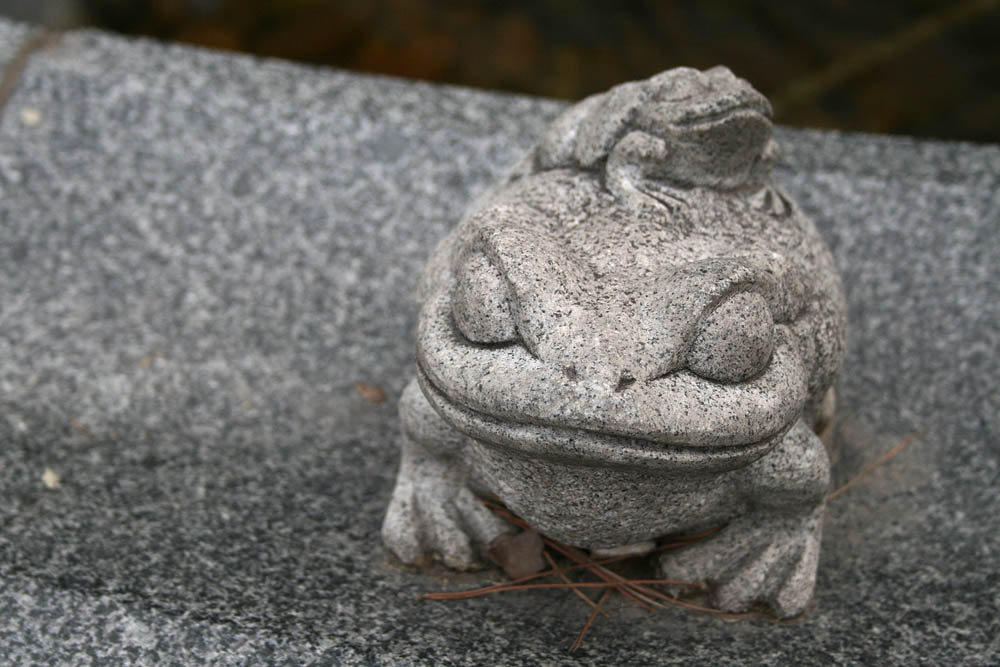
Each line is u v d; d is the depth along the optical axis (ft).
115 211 5.05
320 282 5.00
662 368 3.95
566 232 4.15
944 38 7.33
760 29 7.48
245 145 5.13
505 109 5.28
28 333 4.86
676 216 4.18
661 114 4.20
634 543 4.32
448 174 5.11
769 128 4.26
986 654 4.27
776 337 4.09
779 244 4.23
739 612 4.33
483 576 4.38
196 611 4.20
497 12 7.51
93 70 5.17
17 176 5.06
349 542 4.46
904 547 4.51
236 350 4.89
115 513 4.48
